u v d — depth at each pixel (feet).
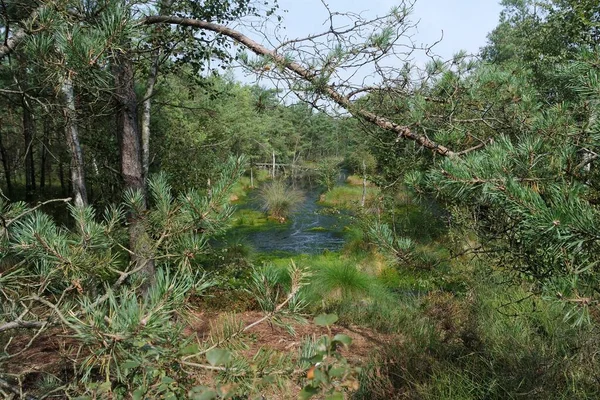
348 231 40.19
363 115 9.13
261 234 47.06
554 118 6.14
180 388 4.12
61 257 5.20
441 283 16.39
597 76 6.00
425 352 14.30
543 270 6.28
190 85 20.56
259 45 11.10
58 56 6.52
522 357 12.04
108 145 20.12
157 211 6.13
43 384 6.01
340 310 20.07
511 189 5.05
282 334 15.62
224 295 19.48
